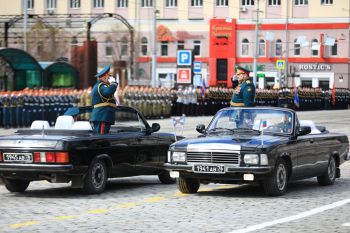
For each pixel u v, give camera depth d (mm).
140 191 34562
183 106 120438
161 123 97625
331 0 190125
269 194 32312
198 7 194500
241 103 45875
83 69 130875
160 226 24875
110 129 36188
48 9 199250
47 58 163375
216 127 34688
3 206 29500
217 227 24703
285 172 32750
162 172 37406
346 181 39219
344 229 24500
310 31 191250
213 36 192125
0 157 31766
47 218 26547
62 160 31047
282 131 33875
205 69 191750
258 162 30906
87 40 131625
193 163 31656
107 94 35281
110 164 33500
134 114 35875
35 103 87812
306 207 29328
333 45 189500
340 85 190750
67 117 35125
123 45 187000
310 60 191750
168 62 194250
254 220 26188
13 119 85250
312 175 35406
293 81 192500
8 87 101812
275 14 192625
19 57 100938
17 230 24062
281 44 192625
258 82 190125
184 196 32688
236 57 192875
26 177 31953
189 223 25516
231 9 193375
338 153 37812
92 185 32625
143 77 194250
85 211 28234
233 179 31156
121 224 25297
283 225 25203
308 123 37281
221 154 31234
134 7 194750
